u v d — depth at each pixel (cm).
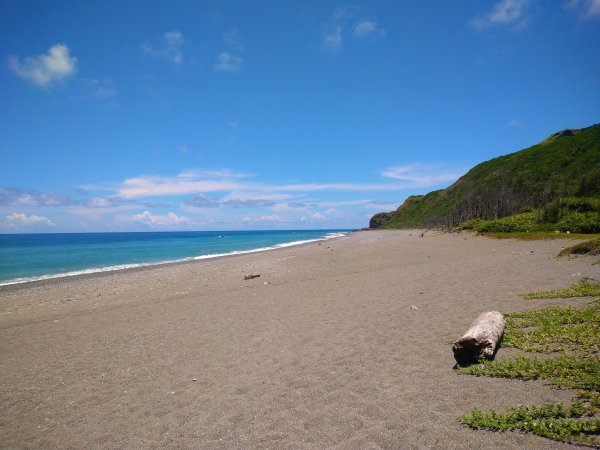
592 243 1805
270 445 469
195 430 526
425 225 10994
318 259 3059
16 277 2841
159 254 4997
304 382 648
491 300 1101
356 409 534
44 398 691
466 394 543
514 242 3347
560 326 769
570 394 504
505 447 412
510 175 8675
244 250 5366
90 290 2134
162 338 1021
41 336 1168
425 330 873
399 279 1683
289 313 1187
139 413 596
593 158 7056
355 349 789
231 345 904
